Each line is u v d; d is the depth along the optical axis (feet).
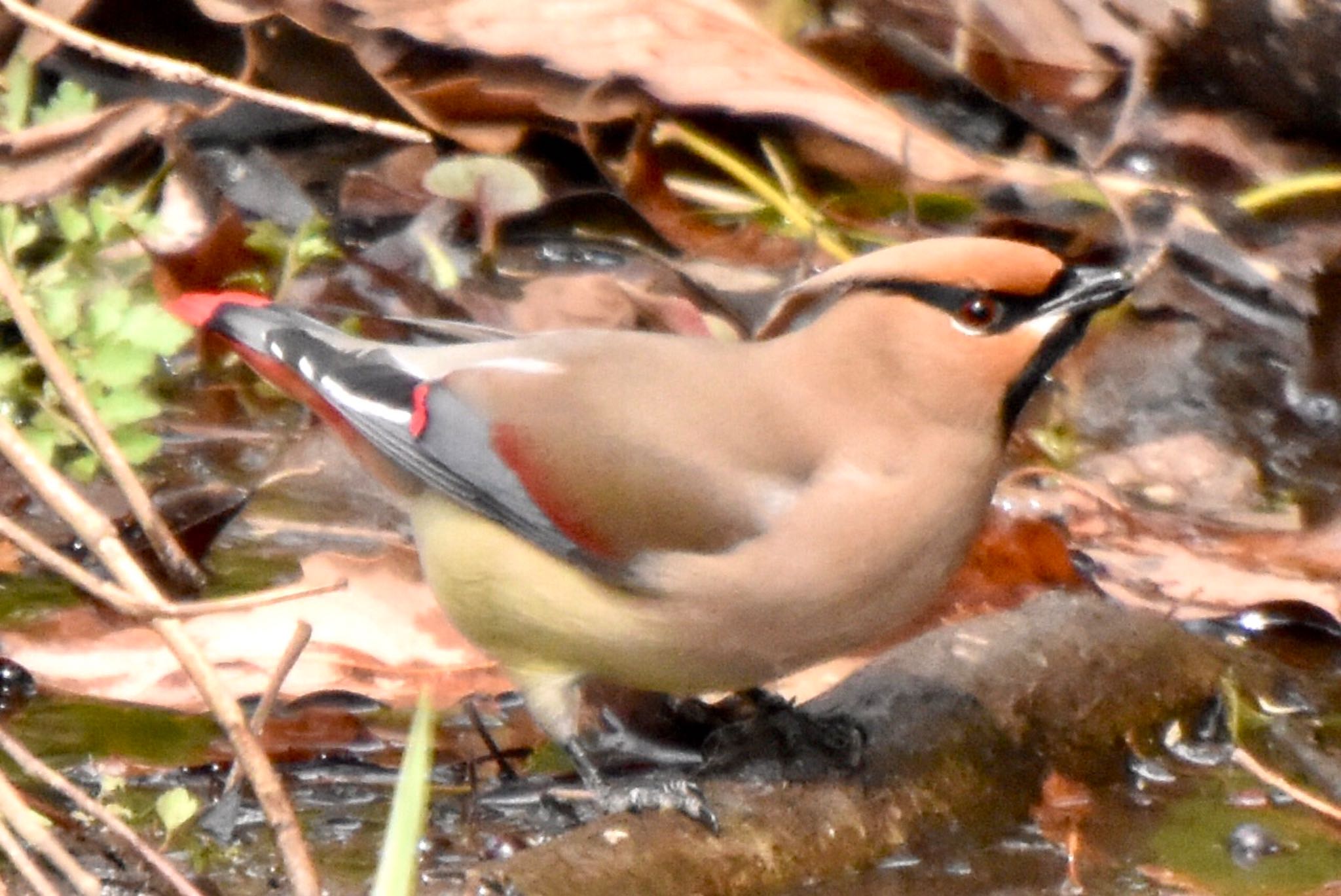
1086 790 26.66
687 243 37.68
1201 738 27.78
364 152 39.19
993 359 24.02
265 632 27.58
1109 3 39.91
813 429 24.29
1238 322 36.42
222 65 39.70
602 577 24.63
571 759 25.75
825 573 24.16
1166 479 33.65
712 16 38.34
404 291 36.17
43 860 23.70
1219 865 25.05
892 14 40.75
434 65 37.96
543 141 39.06
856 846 24.93
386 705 27.12
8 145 35.99
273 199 37.70
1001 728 26.61
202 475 32.40
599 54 37.42
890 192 38.65
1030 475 33.37
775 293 36.55
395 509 32.07
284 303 35.60
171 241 35.17
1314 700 28.43
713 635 24.67
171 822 23.72
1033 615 28.48
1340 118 38.45
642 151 37.29
